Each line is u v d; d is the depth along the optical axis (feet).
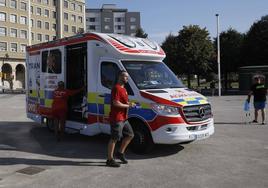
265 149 31.09
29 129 44.34
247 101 49.93
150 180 22.31
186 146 32.14
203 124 28.45
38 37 284.41
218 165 25.75
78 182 22.04
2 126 47.14
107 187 21.04
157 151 30.25
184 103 27.68
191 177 22.89
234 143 33.68
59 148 32.24
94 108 32.71
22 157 28.71
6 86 256.93
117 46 30.76
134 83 29.58
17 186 21.35
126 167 25.35
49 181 22.30
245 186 21.11
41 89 41.47
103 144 33.99
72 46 35.76
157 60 33.45
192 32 148.97
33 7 279.49
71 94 35.50
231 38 163.02
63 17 304.71
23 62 268.41
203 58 147.95
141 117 28.50
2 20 253.65
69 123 36.42
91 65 32.91
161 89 29.73
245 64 154.40
